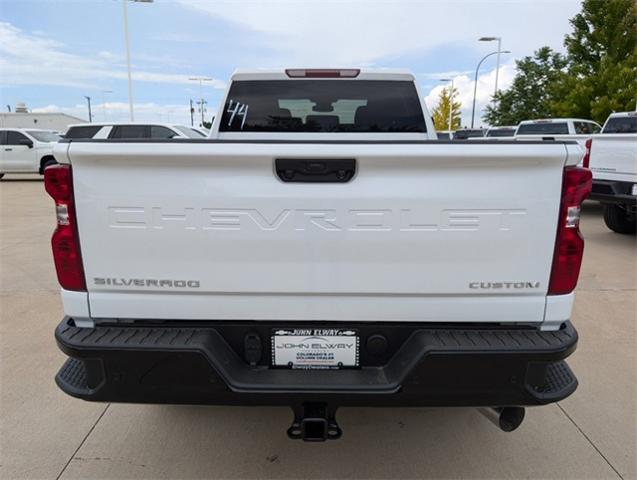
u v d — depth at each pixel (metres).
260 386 1.90
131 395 1.93
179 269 1.91
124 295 1.95
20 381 3.25
